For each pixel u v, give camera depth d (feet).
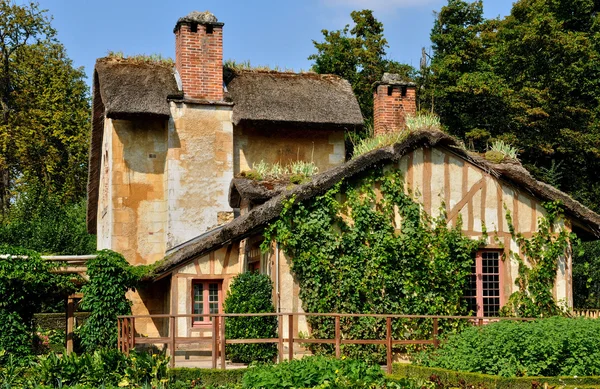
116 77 66.49
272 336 50.19
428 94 111.45
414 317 46.70
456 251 52.90
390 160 52.31
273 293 51.03
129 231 65.62
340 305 50.44
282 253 50.83
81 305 55.62
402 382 36.17
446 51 121.29
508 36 109.50
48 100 122.21
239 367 47.09
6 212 119.85
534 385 35.22
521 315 53.98
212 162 65.87
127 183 65.87
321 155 71.20
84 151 125.08
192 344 56.85
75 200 126.41
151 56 70.64
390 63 122.62
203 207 65.21
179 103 65.57
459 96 107.86
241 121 66.90
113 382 39.99
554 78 105.50
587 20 117.08
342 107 71.10
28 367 50.93
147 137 66.69
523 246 54.54
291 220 50.70
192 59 66.74
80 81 128.88
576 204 54.70
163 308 62.75
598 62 109.70
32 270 54.90
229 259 58.34
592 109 110.73
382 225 52.06
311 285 50.37
